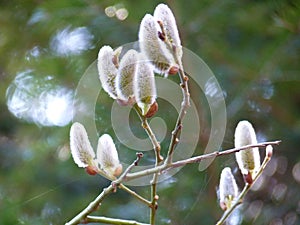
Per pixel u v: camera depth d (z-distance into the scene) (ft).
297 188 4.81
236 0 4.53
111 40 4.72
